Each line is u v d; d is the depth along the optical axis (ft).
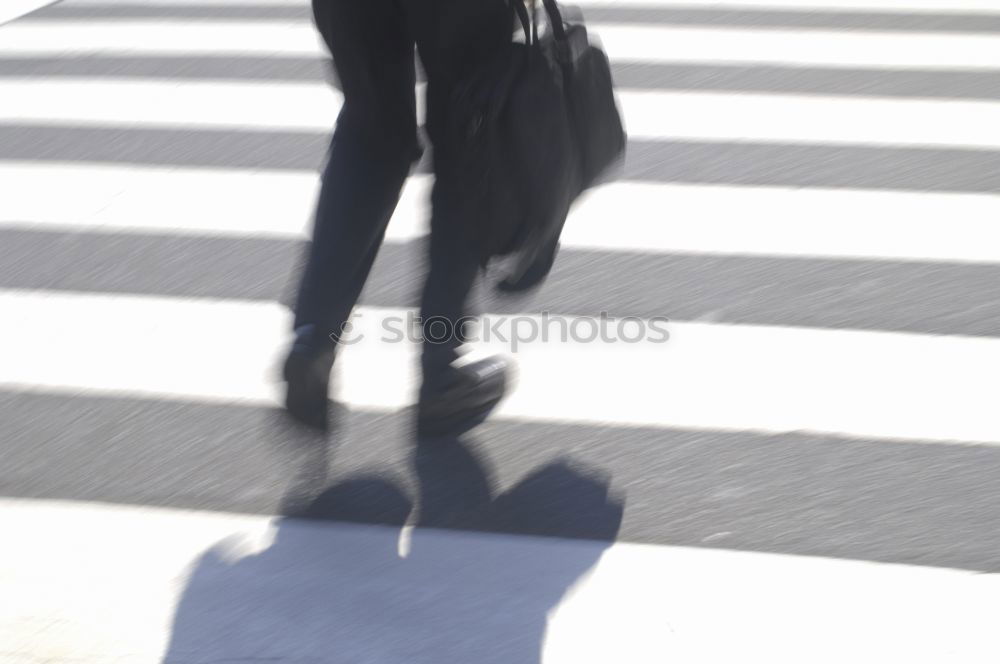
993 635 10.00
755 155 19.71
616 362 14.07
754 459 12.30
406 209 18.04
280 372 11.37
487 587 10.64
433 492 11.89
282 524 11.48
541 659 9.81
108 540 11.29
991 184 18.49
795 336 14.52
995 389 13.41
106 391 13.73
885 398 13.28
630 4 27.25
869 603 10.38
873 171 19.03
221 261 16.71
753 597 10.48
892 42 24.68
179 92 23.08
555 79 11.24
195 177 19.44
